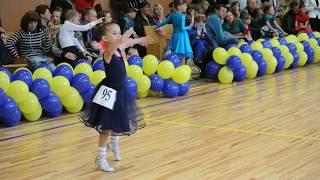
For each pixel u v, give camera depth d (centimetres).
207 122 591
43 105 602
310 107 673
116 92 409
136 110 438
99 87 415
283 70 1048
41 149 479
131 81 674
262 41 995
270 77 954
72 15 746
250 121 593
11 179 394
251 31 1113
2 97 546
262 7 1184
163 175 404
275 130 550
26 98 577
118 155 443
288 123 582
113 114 407
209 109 667
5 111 554
